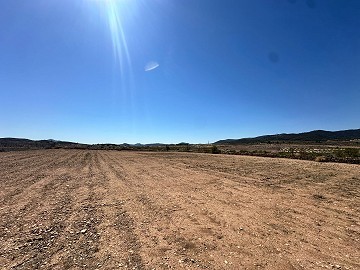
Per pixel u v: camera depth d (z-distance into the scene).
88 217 9.38
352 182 16.19
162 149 84.25
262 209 10.41
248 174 20.20
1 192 13.43
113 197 12.67
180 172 22.25
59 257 6.21
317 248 6.83
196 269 5.70
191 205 11.09
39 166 26.42
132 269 5.66
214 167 25.72
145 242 7.15
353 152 35.94
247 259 6.18
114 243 7.07
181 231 8.02
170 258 6.21
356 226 8.48
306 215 9.61
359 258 6.29
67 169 24.53
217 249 6.74
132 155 50.09
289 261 6.09
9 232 7.82
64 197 12.58
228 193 13.43
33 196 12.67
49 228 8.20
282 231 8.04
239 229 8.20
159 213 9.93
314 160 32.78
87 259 6.12
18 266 5.77
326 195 12.75
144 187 15.36
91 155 49.91
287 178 17.95
